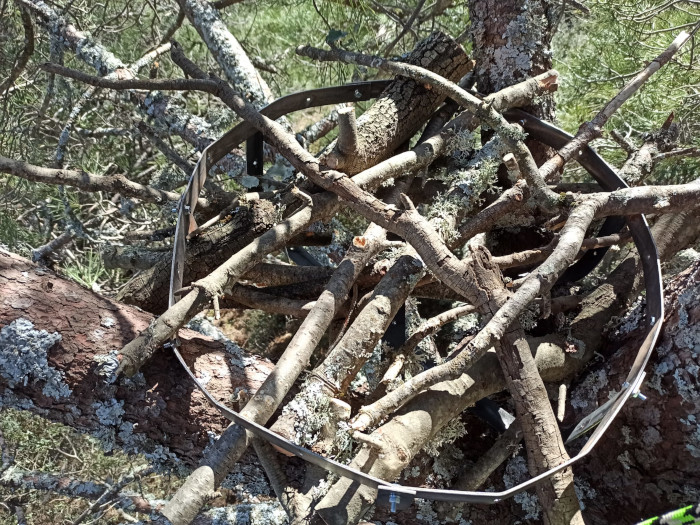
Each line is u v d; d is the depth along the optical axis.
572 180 3.09
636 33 3.17
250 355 1.73
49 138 3.46
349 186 1.61
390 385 1.55
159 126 2.62
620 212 1.63
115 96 2.86
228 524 1.75
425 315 2.34
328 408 1.45
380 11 3.33
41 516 2.75
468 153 1.99
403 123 1.95
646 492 1.62
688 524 1.43
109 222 3.31
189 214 1.73
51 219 3.08
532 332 1.77
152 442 1.62
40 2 2.63
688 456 1.55
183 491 1.36
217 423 1.60
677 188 1.67
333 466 1.23
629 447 1.62
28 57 2.97
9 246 2.89
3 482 2.21
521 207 1.84
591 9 3.19
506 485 1.67
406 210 1.55
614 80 3.22
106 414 1.58
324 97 2.01
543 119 2.17
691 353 1.53
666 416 1.56
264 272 1.83
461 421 1.71
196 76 2.04
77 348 1.57
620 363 1.66
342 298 1.56
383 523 1.66
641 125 3.21
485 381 1.53
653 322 1.56
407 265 1.59
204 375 1.63
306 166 1.67
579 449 1.66
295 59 3.87
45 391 1.57
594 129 1.83
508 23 2.10
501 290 1.48
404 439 1.40
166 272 1.89
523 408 1.46
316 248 2.28
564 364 1.65
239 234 1.82
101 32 3.37
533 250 1.70
